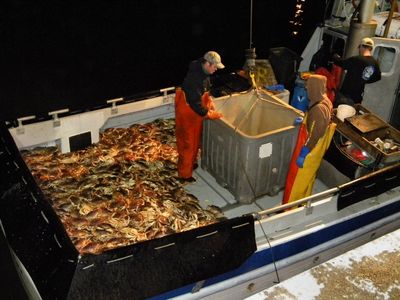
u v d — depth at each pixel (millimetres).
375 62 5637
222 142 4785
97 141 5812
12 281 4875
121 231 4406
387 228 4797
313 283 1729
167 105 6449
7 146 4285
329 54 6855
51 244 3230
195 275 3404
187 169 5160
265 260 3893
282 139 4621
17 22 5309
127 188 5043
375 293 1711
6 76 5375
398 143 4855
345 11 6762
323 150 4254
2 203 4055
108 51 5988
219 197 5031
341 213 4316
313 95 4105
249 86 6172
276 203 4969
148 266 3199
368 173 4730
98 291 3047
